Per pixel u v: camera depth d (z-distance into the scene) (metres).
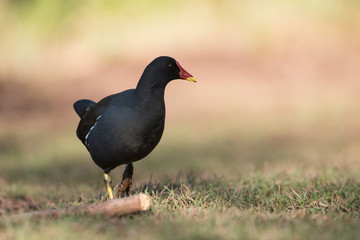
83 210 5.78
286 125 16.28
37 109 20.44
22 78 24.20
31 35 26.80
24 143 14.96
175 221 5.48
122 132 6.37
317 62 23.55
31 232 5.08
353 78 22.20
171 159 12.49
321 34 24.84
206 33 24.81
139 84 6.48
